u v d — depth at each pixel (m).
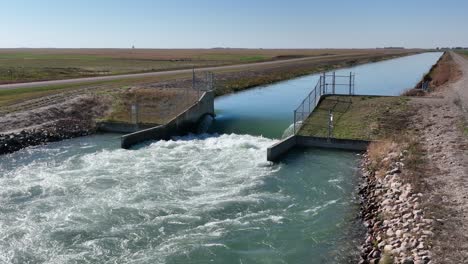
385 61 153.75
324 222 19.31
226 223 19.38
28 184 24.61
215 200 22.03
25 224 19.30
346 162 28.12
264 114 45.81
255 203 21.64
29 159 29.94
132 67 103.31
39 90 51.34
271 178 25.39
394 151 26.84
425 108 37.09
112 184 24.55
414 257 14.15
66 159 29.92
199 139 36.25
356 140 30.53
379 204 19.94
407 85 70.56
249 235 18.20
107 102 45.50
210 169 27.31
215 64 115.44
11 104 42.31
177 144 33.81
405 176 22.00
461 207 17.69
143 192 23.19
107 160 29.53
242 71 85.81
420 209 17.67
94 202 21.83
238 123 42.00
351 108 37.72
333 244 17.20
